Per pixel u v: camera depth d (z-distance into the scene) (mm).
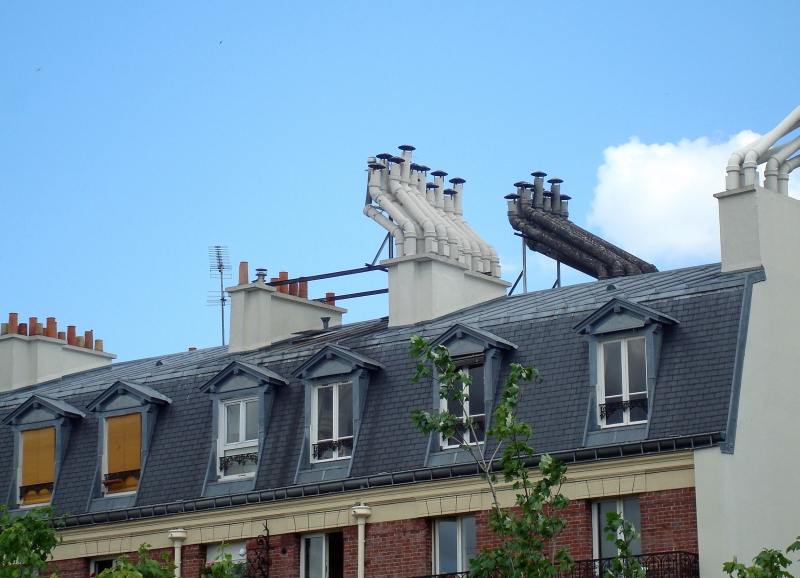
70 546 57375
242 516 54438
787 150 53219
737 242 50938
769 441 48469
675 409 48000
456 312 59094
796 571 48219
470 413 52031
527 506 42875
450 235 60562
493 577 48969
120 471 57688
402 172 62219
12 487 59625
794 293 51312
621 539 45906
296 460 54250
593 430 49438
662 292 50875
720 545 46000
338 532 53156
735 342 48344
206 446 56344
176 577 50312
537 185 71750
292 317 62688
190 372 58625
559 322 52094
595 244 68562
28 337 68188
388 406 53531
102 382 61469
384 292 63062
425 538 51156
